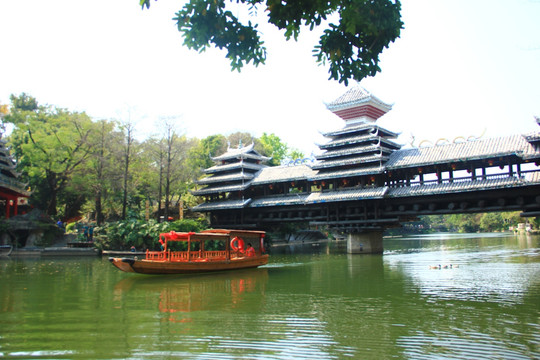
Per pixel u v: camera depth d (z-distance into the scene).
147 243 43.59
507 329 13.44
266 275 28.12
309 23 8.59
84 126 54.56
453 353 11.17
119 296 20.17
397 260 37.03
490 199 37.41
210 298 19.52
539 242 61.41
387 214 42.44
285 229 71.06
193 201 66.75
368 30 8.80
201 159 75.81
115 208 66.44
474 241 72.50
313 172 47.50
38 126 57.25
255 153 55.88
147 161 57.25
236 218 53.38
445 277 25.16
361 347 11.77
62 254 45.41
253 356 11.02
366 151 42.72
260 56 9.27
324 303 18.05
